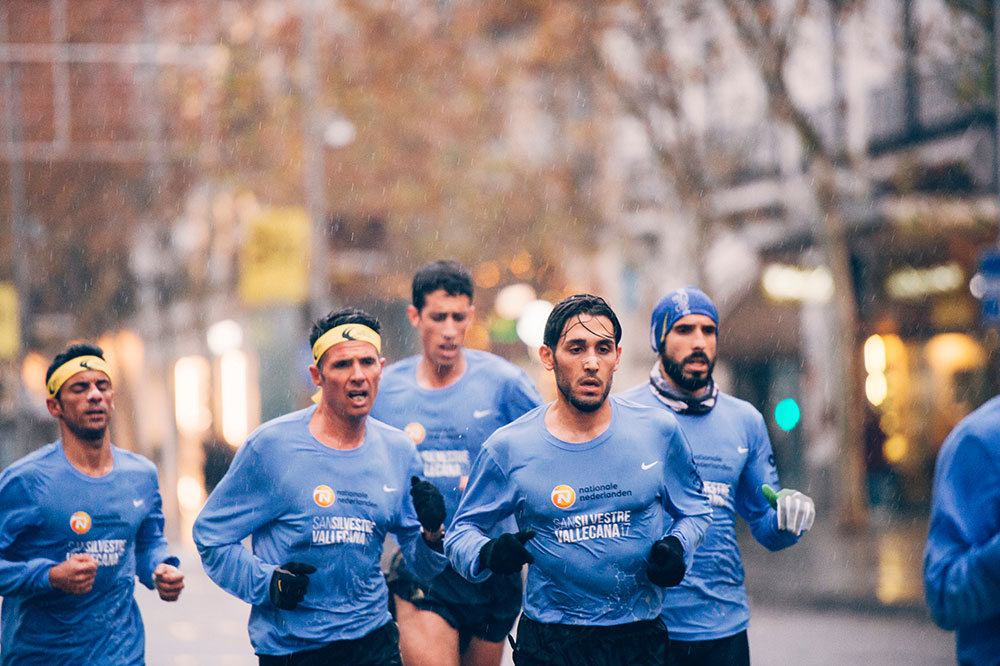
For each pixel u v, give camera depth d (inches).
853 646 888.9
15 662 477.7
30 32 2154.3
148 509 501.7
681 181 1637.6
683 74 1604.3
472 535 410.3
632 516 410.9
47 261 2576.3
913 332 1769.2
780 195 1854.1
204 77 2324.1
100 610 485.4
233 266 2667.3
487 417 559.2
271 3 2260.1
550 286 2436.0
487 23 1969.7
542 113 2112.5
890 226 1690.5
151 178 2503.7
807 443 1930.4
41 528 483.2
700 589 482.3
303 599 440.8
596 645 408.2
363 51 2160.4
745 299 1983.3
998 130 1181.7
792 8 1392.7
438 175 2160.4
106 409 488.1
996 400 281.6
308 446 450.9
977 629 279.4
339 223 2598.4
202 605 1128.8
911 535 1508.4
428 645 536.4
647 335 2359.7
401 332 2819.9
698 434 496.4
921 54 1425.9
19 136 2252.7
